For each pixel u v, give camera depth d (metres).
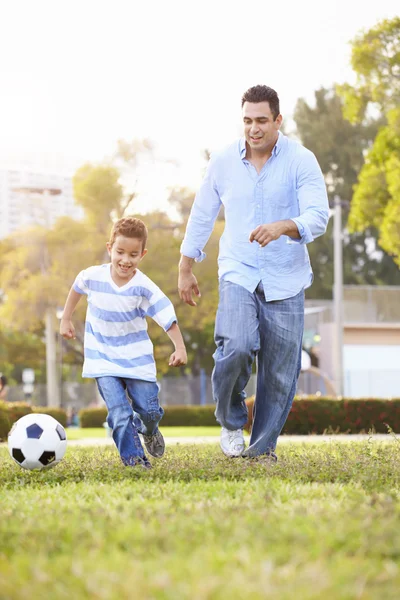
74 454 9.29
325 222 7.28
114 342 7.46
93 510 4.40
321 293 61.78
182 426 34.84
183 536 3.68
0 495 5.38
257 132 7.39
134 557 3.35
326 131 61.66
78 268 44.97
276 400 7.70
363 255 63.38
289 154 7.56
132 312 7.45
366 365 44.78
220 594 2.76
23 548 3.58
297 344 7.63
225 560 3.23
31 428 7.31
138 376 7.41
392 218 28.62
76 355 53.06
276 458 7.58
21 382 71.50
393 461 7.29
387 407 21.14
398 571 3.14
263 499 4.79
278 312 7.52
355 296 45.09
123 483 5.81
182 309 45.06
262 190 7.56
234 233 7.62
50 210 47.59
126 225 7.31
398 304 45.25
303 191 7.44
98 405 51.56
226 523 3.96
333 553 3.39
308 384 42.44
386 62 28.22
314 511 4.36
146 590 2.84
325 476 6.30
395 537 3.64
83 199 45.34
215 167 7.75
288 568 3.08
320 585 2.87
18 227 47.22
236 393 7.59
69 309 7.72
